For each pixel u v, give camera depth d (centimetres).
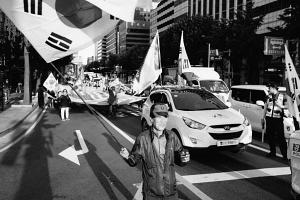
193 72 1897
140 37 15638
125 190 580
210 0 6812
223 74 4981
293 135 477
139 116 1731
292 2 2425
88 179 642
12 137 1118
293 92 708
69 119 1598
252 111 1123
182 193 566
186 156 341
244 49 3784
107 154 855
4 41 2808
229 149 772
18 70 3259
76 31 446
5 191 573
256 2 5194
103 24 456
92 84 6756
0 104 2125
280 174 681
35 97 3191
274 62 3778
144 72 873
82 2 443
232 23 3862
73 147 945
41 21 432
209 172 693
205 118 779
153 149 331
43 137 1113
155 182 329
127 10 414
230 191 576
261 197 547
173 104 871
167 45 5316
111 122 1496
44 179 642
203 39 4741
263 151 900
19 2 420
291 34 2456
